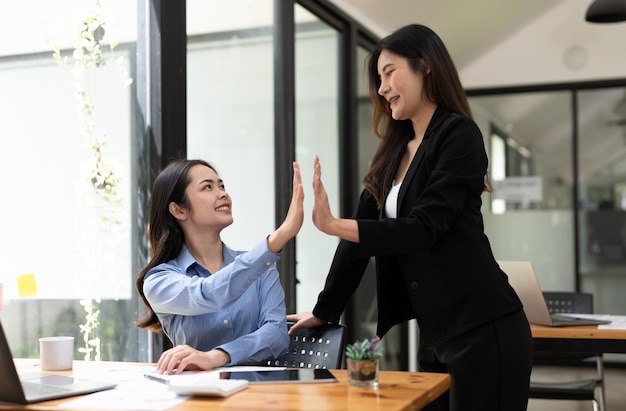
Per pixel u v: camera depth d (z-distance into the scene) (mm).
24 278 2836
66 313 2980
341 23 5328
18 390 1640
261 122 4203
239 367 2045
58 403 1661
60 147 2990
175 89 3270
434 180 2203
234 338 2402
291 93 4426
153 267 2420
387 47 2379
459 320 2229
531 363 2275
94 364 2262
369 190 2527
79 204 3039
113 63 3160
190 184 2422
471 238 2248
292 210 2117
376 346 1788
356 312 5375
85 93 3066
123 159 3184
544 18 7199
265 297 2451
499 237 7344
